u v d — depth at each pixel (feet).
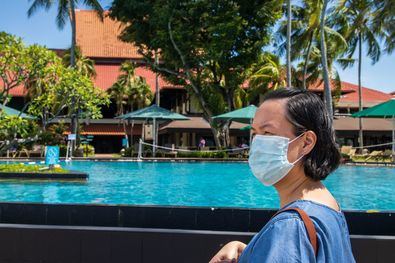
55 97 53.16
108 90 137.90
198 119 127.24
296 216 3.87
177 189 42.55
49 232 16.20
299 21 111.96
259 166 4.72
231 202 34.81
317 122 4.57
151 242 15.87
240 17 87.20
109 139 146.30
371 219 16.71
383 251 14.97
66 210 17.89
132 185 45.21
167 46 92.48
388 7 96.02
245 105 120.16
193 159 81.66
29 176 45.62
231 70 97.76
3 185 43.24
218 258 4.81
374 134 125.59
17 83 51.34
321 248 3.75
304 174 4.57
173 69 101.04
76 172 47.60
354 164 74.08
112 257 15.99
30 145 91.20
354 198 37.58
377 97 161.99
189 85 101.30
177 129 118.62
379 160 81.35
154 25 92.38
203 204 33.83
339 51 113.09
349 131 122.93
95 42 172.35
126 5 91.97
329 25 118.42
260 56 98.48
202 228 17.40
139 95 136.87
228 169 65.92
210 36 90.99
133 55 169.89
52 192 39.09
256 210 17.13
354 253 15.05
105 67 165.58
